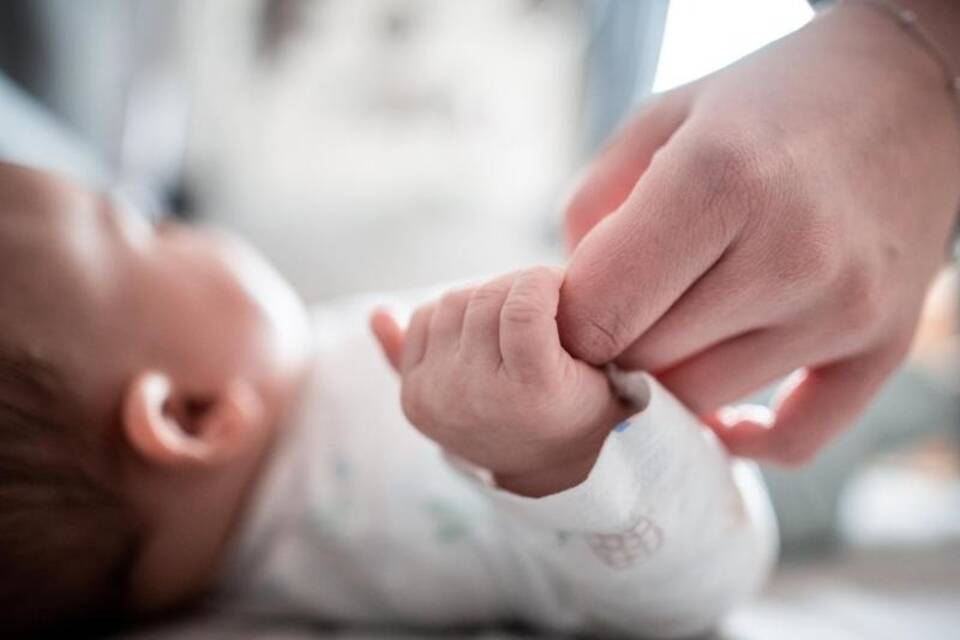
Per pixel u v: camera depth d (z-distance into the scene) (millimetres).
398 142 806
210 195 802
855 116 253
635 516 267
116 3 801
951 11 277
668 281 237
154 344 346
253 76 826
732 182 233
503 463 250
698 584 305
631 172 280
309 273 687
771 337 260
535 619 358
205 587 383
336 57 818
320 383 403
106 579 344
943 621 376
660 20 689
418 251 700
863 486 617
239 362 366
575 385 235
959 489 616
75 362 328
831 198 243
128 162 816
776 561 491
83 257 341
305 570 372
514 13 807
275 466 385
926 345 719
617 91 738
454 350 239
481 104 807
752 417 304
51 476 323
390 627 373
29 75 739
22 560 323
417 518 361
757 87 255
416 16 812
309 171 802
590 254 238
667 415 263
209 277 373
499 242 728
